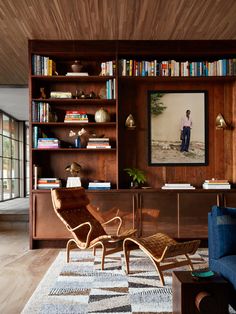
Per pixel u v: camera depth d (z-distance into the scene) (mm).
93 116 5254
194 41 4961
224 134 5262
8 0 3725
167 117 5285
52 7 3908
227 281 2248
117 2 3807
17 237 5566
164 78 5035
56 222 4742
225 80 5215
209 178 5246
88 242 3754
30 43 4887
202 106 5273
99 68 5293
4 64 5898
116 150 4957
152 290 3033
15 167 12555
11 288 3121
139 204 4766
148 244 3445
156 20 4289
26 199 11859
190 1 3791
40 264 3934
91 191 4750
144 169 5250
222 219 2738
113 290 3039
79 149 4934
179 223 4770
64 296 2896
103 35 4770
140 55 5094
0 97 9117
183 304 2098
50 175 5199
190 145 5270
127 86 5289
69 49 4922
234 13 4094
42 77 4930
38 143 4879
